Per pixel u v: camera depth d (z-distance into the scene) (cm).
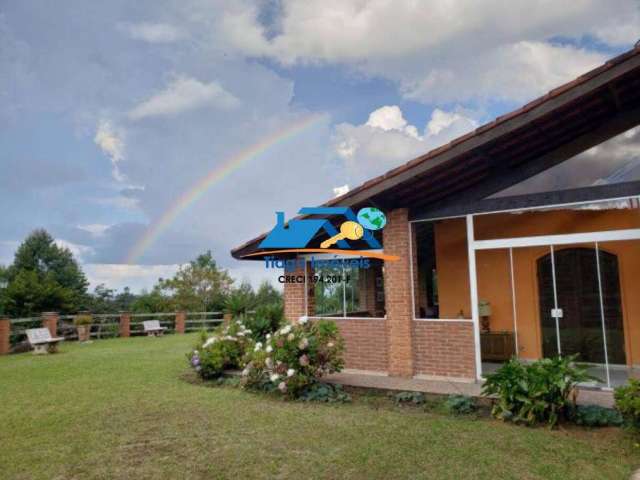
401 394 705
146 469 452
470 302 873
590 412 564
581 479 412
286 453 489
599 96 654
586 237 714
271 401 726
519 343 790
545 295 776
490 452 480
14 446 520
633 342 707
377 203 850
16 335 1521
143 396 762
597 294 736
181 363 1124
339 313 951
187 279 2881
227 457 480
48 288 2377
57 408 684
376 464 454
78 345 1582
